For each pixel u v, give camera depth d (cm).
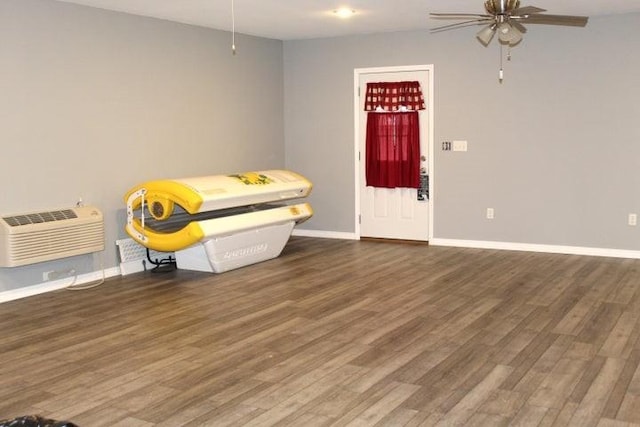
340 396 334
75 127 571
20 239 509
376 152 780
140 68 630
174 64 668
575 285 555
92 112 586
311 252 721
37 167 542
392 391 339
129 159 625
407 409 317
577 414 308
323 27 718
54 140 554
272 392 340
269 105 809
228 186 614
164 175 664
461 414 310
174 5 579
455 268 628
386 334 431
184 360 389
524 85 696
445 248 738
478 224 738
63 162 563
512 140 709
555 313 473
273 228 660
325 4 583
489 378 354
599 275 591
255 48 779
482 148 725
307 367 375
